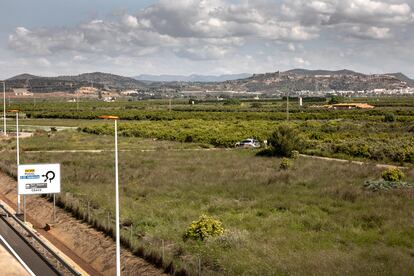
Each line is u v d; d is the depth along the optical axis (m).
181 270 20.06
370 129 91.44
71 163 55.22
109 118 18.66
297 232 26.45
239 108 177.25
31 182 32.16
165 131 94.12
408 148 58.16
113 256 23.83
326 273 19.08
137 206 32.84
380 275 18.94
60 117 148.38
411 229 26.06
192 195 36.81
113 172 48.19
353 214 29.62
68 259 25.20
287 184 40.94
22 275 22.61
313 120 119.50
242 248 22.77
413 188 36.38
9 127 114.25
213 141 80.06
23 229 30.66
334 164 52.38
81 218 30.89
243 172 47.03
